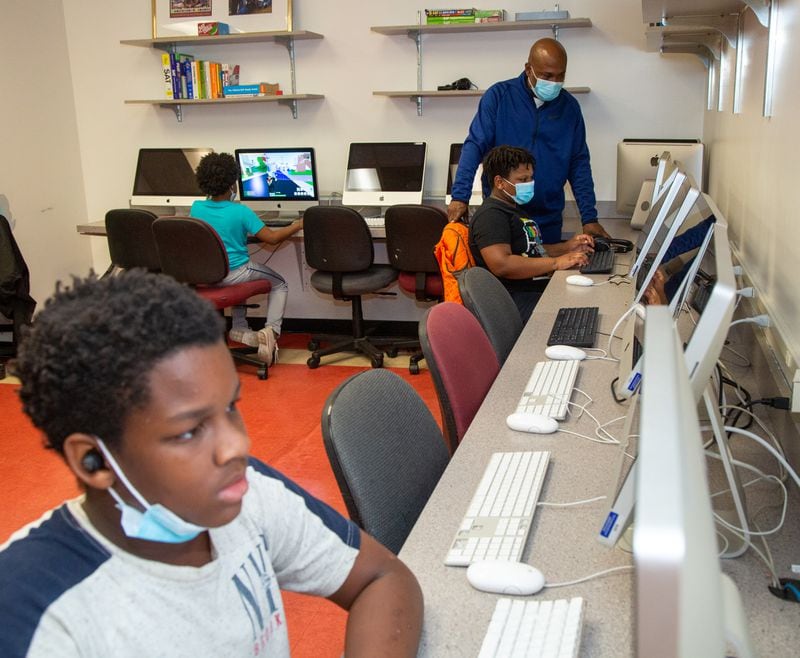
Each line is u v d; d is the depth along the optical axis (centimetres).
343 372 443
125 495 68
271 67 505
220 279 424
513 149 314
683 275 151
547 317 257
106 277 71
